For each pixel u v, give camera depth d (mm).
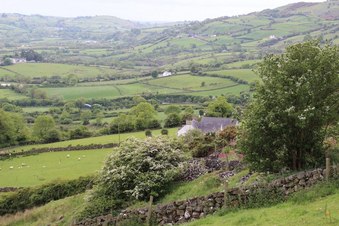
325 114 21500
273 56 23344
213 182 27109
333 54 21922
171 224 22797
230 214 20859
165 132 88812
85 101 157625
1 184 57906
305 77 21672
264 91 22703
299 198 19812
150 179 28625
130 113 107062
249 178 25156
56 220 34219
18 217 39875
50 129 99938
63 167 65625
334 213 16719
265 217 18562
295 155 23328
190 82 173000
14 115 104500
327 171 20484
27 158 76375
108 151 75875
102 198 29609
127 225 23766
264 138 22984
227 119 80750
